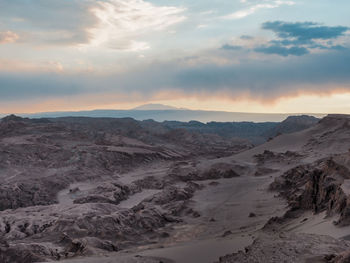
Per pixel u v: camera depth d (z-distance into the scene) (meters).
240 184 119.62
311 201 60.97
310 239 34.59
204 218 81.25
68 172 151.75
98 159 177.38
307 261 28.36
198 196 106.62
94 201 110.56
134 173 171.62
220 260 33.78
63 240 63.31
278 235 38.28
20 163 163.38
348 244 32.59
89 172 157.00
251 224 67.44
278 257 30.33
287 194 87.25
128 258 40.19
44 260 48.66
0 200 115.44
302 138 192.88
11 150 176.75
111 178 157.12
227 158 179.12
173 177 143.38
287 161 151.25
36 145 188.25
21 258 50.16
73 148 190.88
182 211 89.12
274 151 180.88
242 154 190.00
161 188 133.12
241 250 37.00
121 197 118.69
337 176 58.53
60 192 130.62
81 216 76.19
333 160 62.44
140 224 76.88
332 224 42.56
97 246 55.62
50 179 138.88
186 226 76.50
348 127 179.88
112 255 48.78
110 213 84.19
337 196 48.66
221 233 65.12
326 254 29.31
